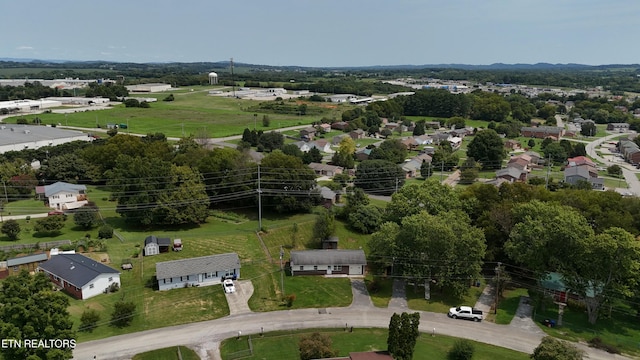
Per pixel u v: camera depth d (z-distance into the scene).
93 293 58.78
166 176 80.31
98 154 104.81
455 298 61.94
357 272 68.56
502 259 68.00
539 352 43.06
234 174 87.19
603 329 54.75
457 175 130.00
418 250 60.69
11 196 92.69
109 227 75.50
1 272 61.34
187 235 77.56
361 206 83.12
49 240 72.69
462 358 47.59
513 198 74.56
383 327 54.38
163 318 54.94
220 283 64.38
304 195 86.38
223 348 49.31
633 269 53.00
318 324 54.72
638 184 124.12
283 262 70.94
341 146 142.50
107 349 48.31
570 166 133.00
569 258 56.97
